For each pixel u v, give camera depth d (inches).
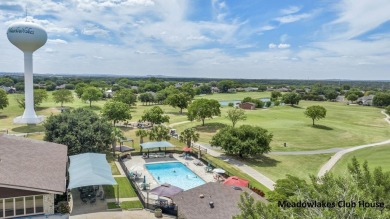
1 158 1226.6
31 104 3312.0
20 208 1090.1
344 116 4945.9
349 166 749.3
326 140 3117.6
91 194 1389.0
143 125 3474.4
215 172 1861.5
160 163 2080.5
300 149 2704.2
